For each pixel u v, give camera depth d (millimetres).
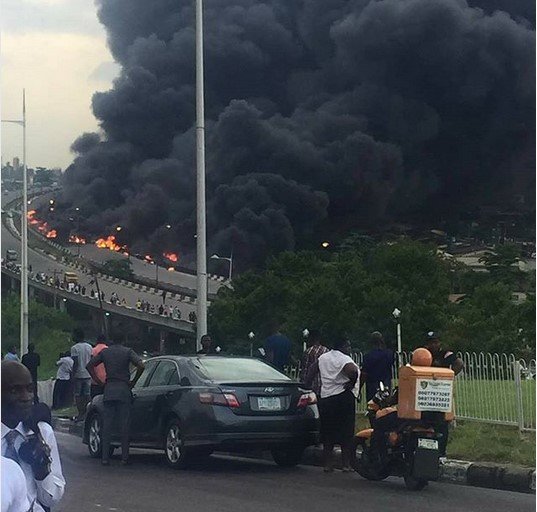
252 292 67125
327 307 58062
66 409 20984
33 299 109750
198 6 19641
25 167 41219
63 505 9305
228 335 63562
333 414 11695
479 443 12062
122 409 12508
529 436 12359
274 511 8969
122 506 9266
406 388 10281
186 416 11867
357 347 55781
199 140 19359
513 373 13000
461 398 13953
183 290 118438
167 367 12664
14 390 3990
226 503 9453
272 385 11898
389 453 10617
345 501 9570
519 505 9320
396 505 9328
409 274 68250
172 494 10047
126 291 122125
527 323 51344
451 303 65938
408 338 55719
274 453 12820
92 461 13039
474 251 126000
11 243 147000
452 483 10953
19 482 3416
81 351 18891
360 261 81312
